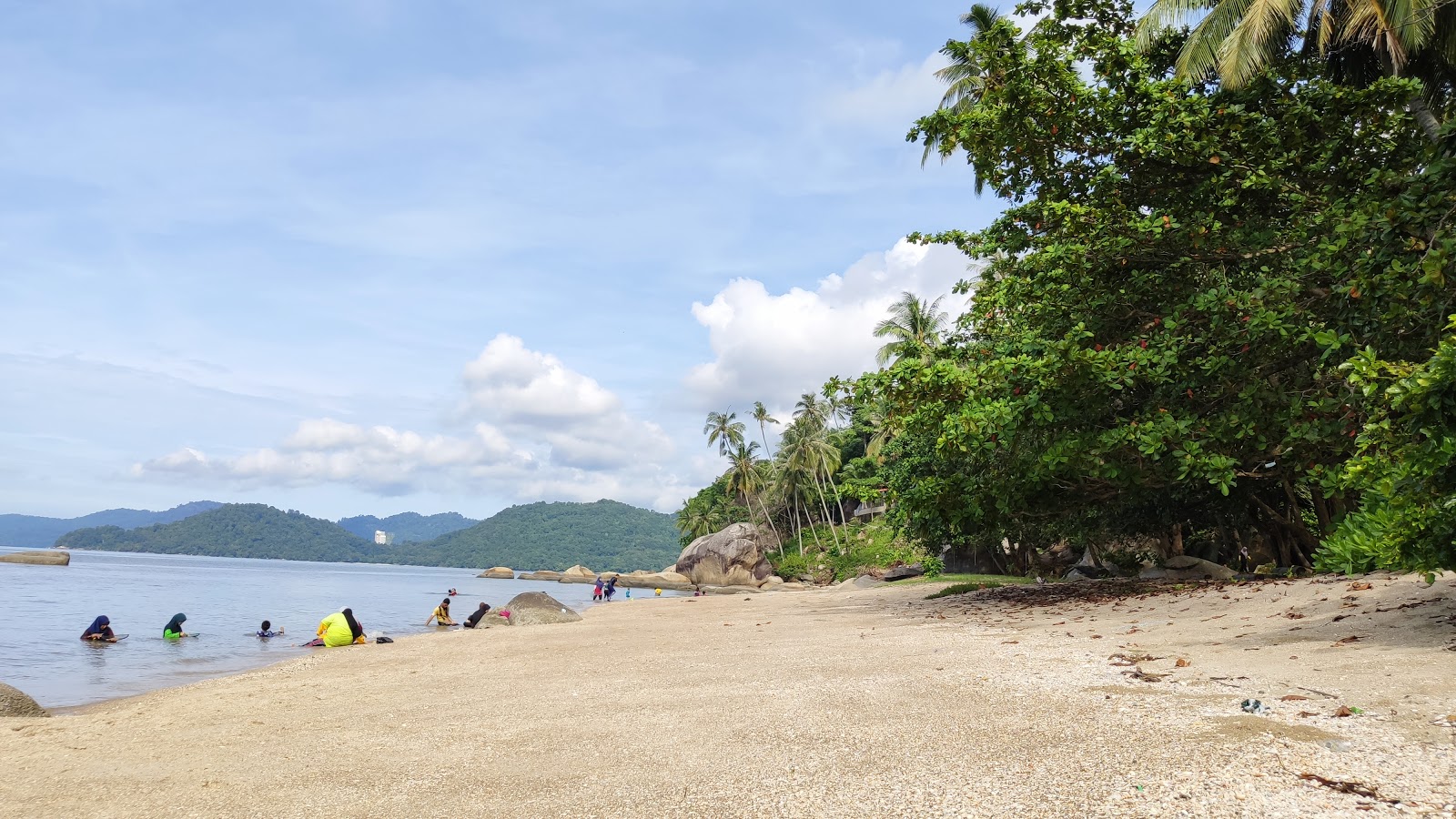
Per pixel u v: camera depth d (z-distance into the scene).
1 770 5.54
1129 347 14.67
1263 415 13.62
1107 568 30.23
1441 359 6.22
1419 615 7.93
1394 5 16.00
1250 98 16.72
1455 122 10.13
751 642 12.38
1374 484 8.27
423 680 9.75
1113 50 17.16
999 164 19.42
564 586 96.81
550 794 4.40
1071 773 4.09
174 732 6.96
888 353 54.84
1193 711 5.14
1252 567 26.91
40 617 27.36
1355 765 3.73
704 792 4.27
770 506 95.38
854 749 4.97
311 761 5.46
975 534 29.81
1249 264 15.80
